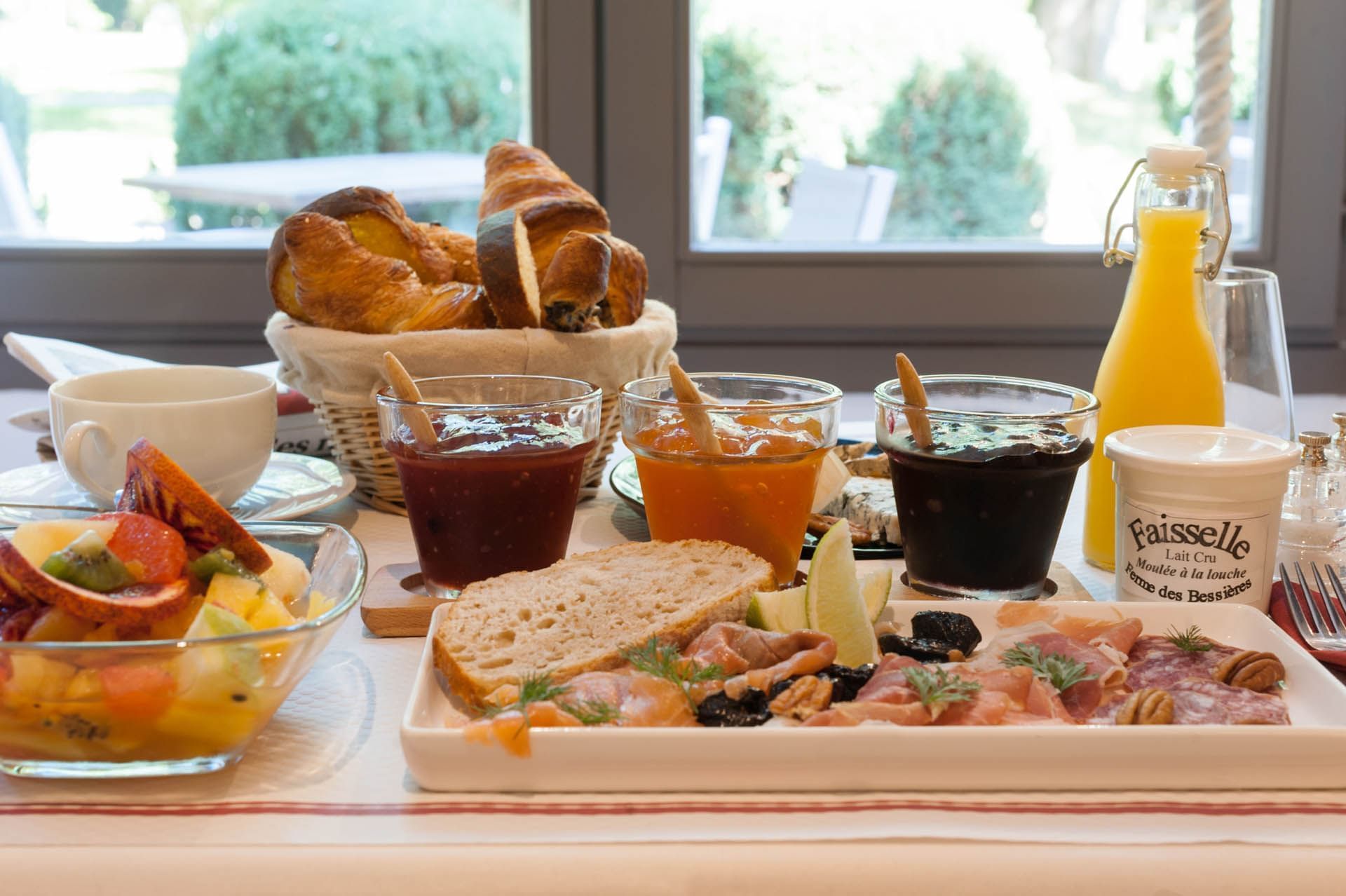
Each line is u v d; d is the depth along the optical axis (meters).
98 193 1.90
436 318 0.91
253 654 0.50
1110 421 0.80
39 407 1.38
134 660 0.49
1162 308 0.78
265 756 0.56
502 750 0.51
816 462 0.75
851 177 1.89
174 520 0.58
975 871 0.47
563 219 0.98
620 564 0.71
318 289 0.91
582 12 1.79
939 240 1.92
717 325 1.92
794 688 0.56
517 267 0.88
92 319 1.91
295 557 0.63
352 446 0.93
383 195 0.95
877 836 0.48
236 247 1.89
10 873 0.47
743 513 0.75
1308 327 1.89
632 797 0.52
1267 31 1.79
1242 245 1.86
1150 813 0.51
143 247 1.89
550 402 0.75
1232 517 0.67
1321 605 0.70
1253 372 0.89
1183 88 1.81
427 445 0.72
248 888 0.47
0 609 0.53
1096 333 1.94
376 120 1.88
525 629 0.63
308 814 0.51
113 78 1.86
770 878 0.47
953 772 0.52
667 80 1.81
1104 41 1.81
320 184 1.90
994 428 0.72
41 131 1.87
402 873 0.47
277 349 0.95
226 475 0.85
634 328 0.93
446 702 0.60
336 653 0.69
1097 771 0.52
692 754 0.51
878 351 1.95
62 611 0.52
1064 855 0.48
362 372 0.88
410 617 0.71
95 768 0.52
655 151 1.84
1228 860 0.47
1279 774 0.52
